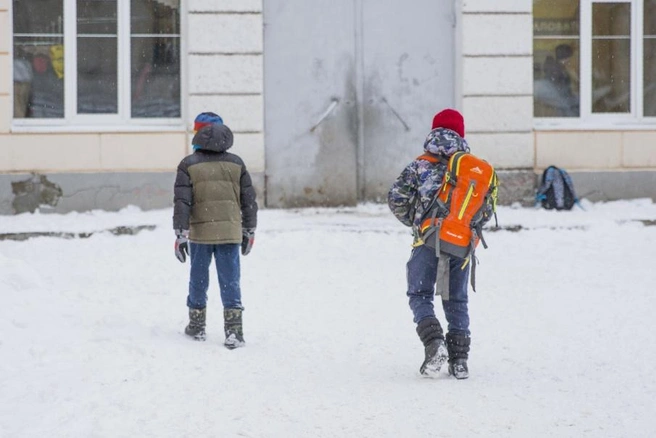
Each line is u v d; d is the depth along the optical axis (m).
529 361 15.84
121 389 13.94
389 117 31.95
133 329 17.64
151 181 30.73
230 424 12.46
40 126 30.92
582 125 32.38
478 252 25.66
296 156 31.70
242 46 30.98
